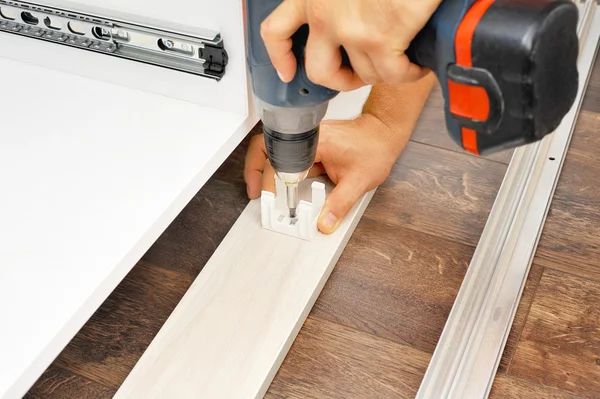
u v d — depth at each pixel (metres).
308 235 0.98
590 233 1.04
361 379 0.87
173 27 0.84
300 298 0.92
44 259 0.73
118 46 0.89
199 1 0.80
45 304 0.69
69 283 0.71
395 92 1.05
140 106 0.91
